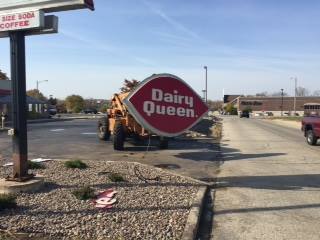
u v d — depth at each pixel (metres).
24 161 9.15
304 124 23.70
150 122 12.49
